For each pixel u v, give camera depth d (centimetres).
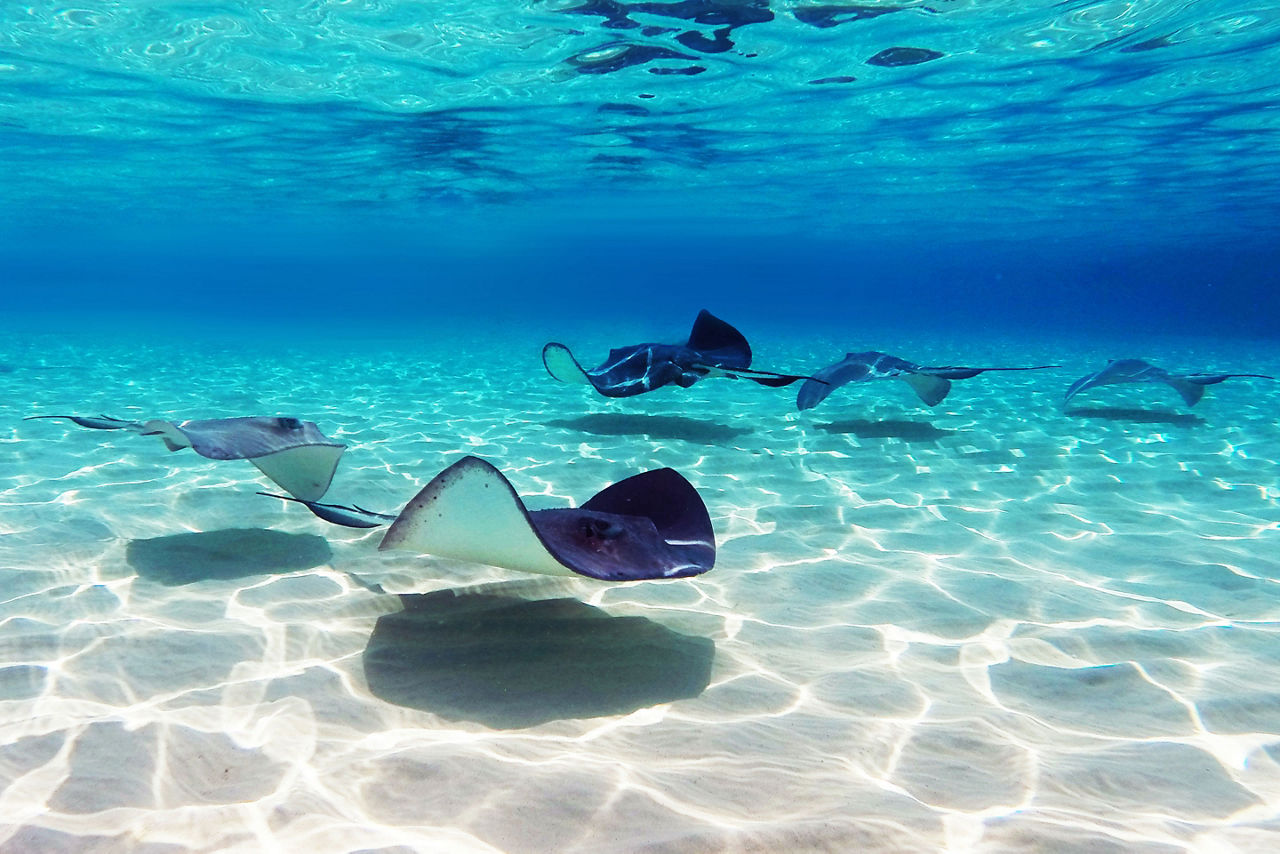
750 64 1288
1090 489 712
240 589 431
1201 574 482
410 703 309
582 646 370
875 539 562
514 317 6669
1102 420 1102
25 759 253
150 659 338
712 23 1103
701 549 362
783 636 390
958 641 385
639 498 417
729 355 983
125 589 426
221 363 1914
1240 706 312
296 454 499
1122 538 562
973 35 1147
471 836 219
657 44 1190
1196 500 673
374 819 226
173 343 2631
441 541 295
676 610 421
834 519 612
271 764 256
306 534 538
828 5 1036
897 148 1959
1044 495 690
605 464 795
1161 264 9100
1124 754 276
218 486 651
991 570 494
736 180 2542
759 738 286
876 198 2981
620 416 1104
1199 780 259
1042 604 434
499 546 293
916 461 828
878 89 1432
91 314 6412
